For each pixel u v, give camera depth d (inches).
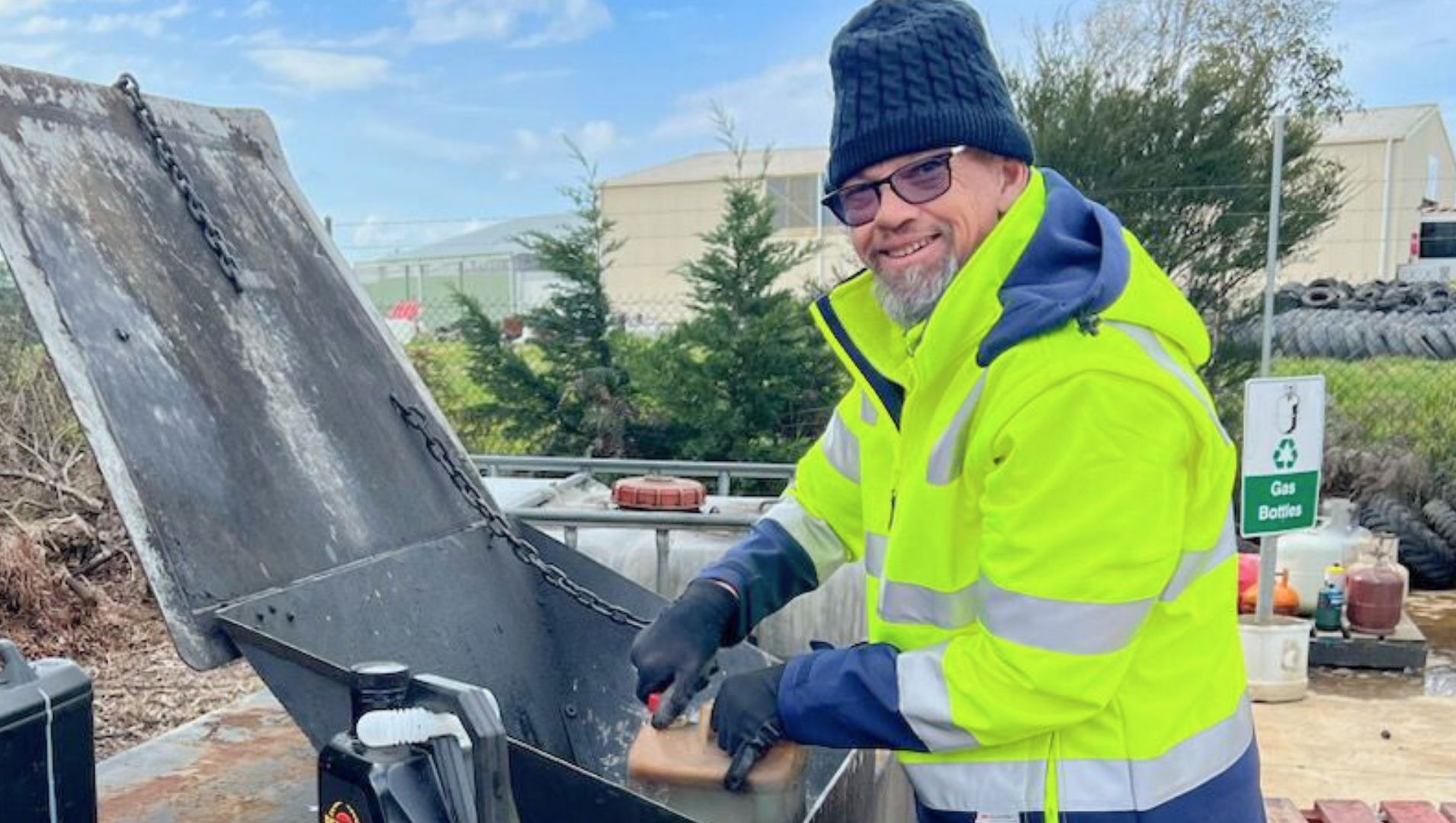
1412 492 297.3
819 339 341.4
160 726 153.3
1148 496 52.2
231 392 69.4
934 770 60.1
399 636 73.5
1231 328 352.2
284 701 58.3
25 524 220.5
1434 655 218.2
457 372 371.2
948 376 57.7
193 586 58.7
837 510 74.1
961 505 57.7
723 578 70.4
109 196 68.5
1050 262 56.5
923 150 56.6
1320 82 540.7
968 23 58.1
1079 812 56.3
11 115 64.2
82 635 195.5
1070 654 52.6
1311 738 169.0
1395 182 657.6
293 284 82.9
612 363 361.4
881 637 62.2
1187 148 366.6
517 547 89.0
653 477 133.6
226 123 86.7
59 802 50.4
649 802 57.8
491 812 45.6
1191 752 57.4
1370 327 369.7
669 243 732.0
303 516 70.2
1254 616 195.5
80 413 57.3
